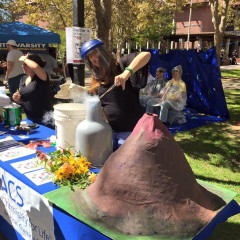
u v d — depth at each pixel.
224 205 1.60
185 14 32.53
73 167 1.83
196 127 6.50
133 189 1.45
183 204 1.45
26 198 1.88
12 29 9.09
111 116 2.19
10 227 2.25
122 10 16.03
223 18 12.54
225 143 5.42
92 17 16.66
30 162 2.12
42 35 9.23
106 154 1.94
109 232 1.34
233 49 33.44
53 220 1.67
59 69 10.84
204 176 4.02
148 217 1.39
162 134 1.54
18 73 7.16
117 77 1.93
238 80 15.66
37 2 15.77
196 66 7.59
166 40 29.19
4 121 3.08
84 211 1.49
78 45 4.15
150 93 7.07
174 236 1.31
